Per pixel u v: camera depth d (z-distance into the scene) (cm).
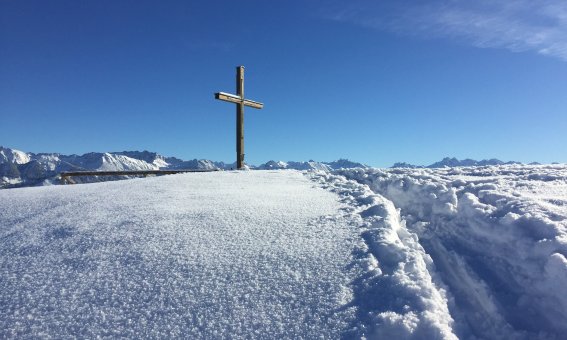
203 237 484
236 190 761
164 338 317
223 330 325
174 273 401
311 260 421
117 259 434
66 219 577
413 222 628
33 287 386
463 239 521
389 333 317
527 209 493
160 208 612
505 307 392
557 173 713
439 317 338
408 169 929
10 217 613
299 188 782
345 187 768
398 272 387
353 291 366
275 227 514
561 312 362
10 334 322
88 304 357
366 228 497
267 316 339
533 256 420
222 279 390
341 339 312
